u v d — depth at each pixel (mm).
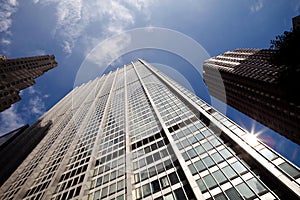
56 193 30203
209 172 22078
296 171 17578
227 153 24016
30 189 36094
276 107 75062
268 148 21406
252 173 19891
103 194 26375
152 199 22062
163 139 33594
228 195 18578
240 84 96250
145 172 27234
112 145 39469
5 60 83375
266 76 75750
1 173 61094
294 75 36000
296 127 68875
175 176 24156
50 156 48156
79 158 39344
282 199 16562
